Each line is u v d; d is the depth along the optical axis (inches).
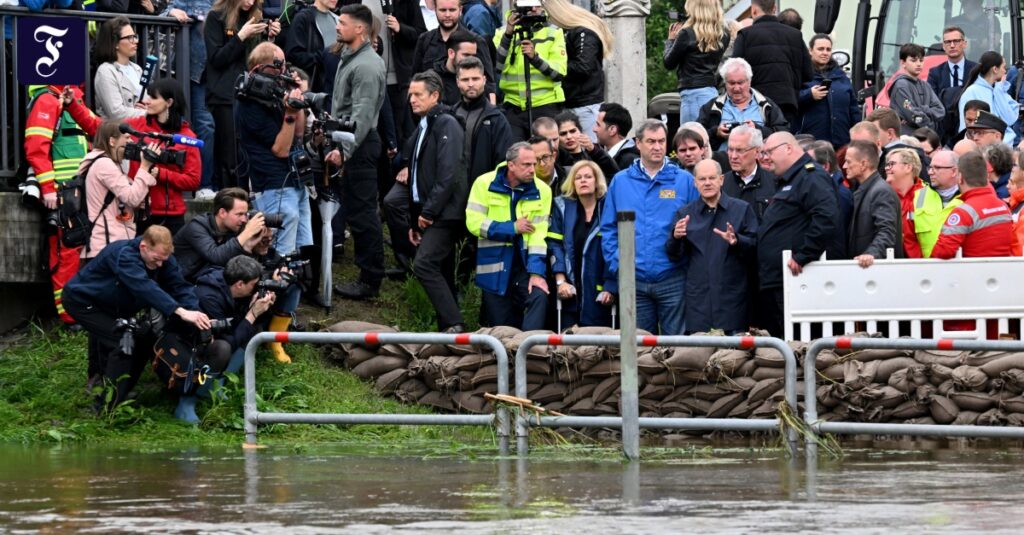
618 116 1958.7
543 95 2044.8
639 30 2516.0
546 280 1841.8
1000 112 2393.0
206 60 2000.5
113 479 1239.5
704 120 2057.1
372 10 2177.7
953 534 911.0
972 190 1717.5
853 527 941.8
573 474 1261.1
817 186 1691.7
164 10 2114.9
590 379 1705.2
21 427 1612.9
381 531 934.4
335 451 1492.4
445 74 2050.9
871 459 1393.9
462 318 1893.5
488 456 1438.2
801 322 1694.1
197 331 1625.2
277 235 1841.8
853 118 2331.4
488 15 2231.8
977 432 1375.5
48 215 1796.3
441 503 1071.0
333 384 1775.3
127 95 1850.4
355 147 1951.3
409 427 1676.9
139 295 1590.8
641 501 1074.7
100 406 1648.6
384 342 1507.1
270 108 1815.9
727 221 1737.2
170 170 1795.0
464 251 2043.6
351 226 1999.3
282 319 1791.3
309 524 971.9
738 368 1672.0
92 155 1729.8
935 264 1696.6
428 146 1893.5
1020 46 2812.5
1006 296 1702.8
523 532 923.4
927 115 2379.4
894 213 1713.8
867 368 1642.5
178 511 1042.7
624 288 1358.3
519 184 1827.0
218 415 1631.4
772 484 1179.9
